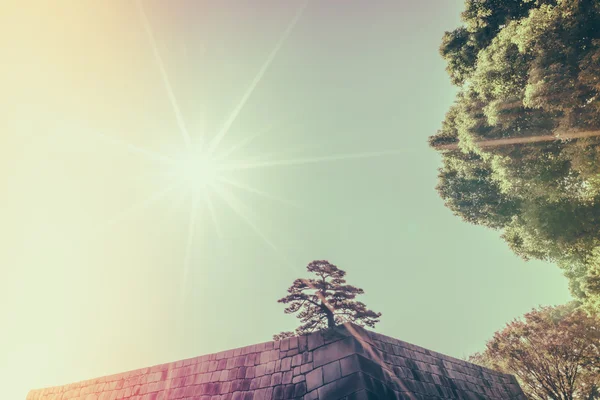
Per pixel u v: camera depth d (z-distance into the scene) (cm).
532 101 841
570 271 1351
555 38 816
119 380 1138
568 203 987
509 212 1370
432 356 1045
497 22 1189
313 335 942
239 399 894
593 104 766
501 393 1099
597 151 786
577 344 1645
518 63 973
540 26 832
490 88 1070
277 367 918
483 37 1241
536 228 1058
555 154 952
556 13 812
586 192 941
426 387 912
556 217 1008
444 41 1380
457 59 1360
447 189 1602
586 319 1647
